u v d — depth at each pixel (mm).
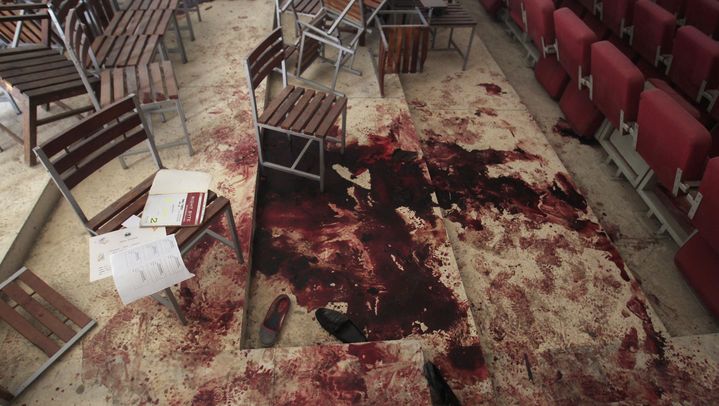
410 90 3875
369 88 3635
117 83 2539
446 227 2709
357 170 2924
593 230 2727
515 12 4273
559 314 2279
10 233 2107
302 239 2477
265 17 4344
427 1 3729
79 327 1856
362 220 2600
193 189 1904
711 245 2160
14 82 2354
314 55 3600
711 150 2969
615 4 3479
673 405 1949
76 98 3100
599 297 2357
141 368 1750
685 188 2326
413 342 1893
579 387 2006
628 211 2951
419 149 3109
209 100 3229
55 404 1632
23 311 1930
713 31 3193
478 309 2289
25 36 2949
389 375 1781
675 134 2189
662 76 3365
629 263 2627
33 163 2482
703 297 2316
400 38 3510
